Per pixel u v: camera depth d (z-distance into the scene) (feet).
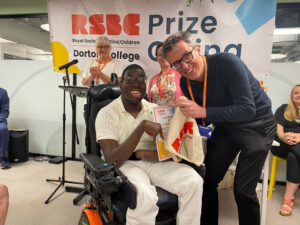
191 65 3.87
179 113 3.81
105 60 7.93
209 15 7.04
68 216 5.80
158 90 7.04
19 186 7.39
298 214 6.20
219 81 4.04
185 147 4.00
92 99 4.60
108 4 7.59
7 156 9.46
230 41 7.02
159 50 6.86
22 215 5.79
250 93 3.76
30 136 10.18
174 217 3.67
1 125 8.75
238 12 6.85
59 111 9.75
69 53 8.11
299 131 6.82
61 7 7.89
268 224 5.67
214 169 4.84
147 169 4.24
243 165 4.27
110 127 4.12
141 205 3.18
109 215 3.88
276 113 7.49
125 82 4.17
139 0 7.38
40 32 9.88
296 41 7.92
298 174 6.21
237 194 4.39
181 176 3.68
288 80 7.90
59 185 7.00
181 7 7.16
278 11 7.92
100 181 3.15
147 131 3.88
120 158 3.76
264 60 6.90
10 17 9.48
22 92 9.98
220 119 3.77
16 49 9.95
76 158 9.83
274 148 7.06
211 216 4.95
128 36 7.66
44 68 9.62
